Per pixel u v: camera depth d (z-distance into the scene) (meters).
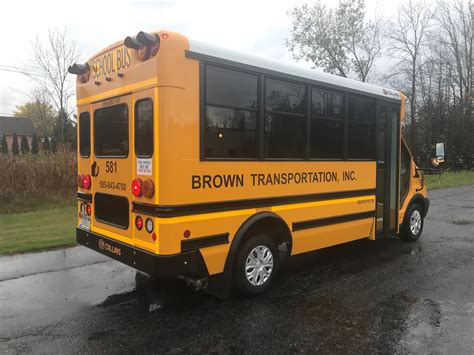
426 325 3.89
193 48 3.81
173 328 3.82
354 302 4.48
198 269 3.97
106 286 4.98
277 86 4.62
